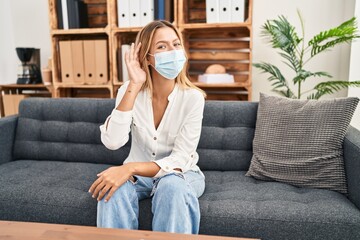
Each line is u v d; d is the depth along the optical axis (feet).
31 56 9.73
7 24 10.39
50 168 5.78
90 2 9.75
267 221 3.89
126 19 8.43
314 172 4.77
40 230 2.86
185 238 2.71
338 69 8.89
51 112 6.43
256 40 9.17
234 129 5.77
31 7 10.31
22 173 5.40
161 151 4.68
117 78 8.89
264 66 8.01
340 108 4.87
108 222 3.59
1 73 10.21
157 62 4.42
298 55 9.00
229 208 4.08
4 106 9.79
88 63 8.89
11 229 2.89
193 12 9.26
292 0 8.84
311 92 9.17
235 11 7.91
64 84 9.05
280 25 7.53
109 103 6.23
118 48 8.87
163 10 8.29
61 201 4.42
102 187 3.75
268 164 5.06
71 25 8.87
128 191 3.86
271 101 5.51
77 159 6.23
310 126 4.94
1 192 4.66
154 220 3.58
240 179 5.19
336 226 3.75
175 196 3.52
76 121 6.33
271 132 5.22
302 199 4.29
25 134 6.42
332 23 8.73
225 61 9.39
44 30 10.35
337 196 4.37
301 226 3.82
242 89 9.46
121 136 4.21
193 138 4.47
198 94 4.66
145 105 4.70
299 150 4.91
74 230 2.86
